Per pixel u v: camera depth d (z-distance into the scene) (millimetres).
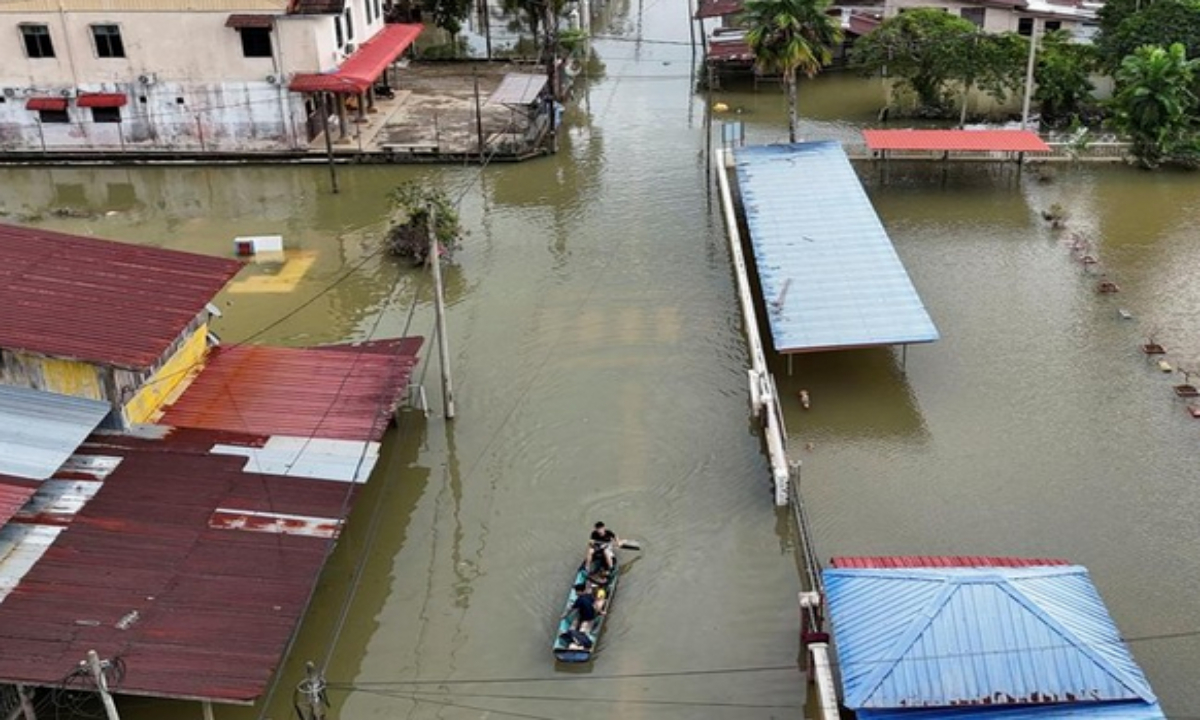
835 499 28234
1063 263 41094
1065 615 20188
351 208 48688
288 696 22750
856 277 35125
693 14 80688
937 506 27828
